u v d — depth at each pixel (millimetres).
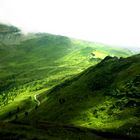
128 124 126688
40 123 94312
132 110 145625
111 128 129000
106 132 102688
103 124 140875
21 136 53094
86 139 68562
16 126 67125
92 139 72000
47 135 61156
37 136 55250
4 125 66625
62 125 94500
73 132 76375
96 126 141750
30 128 67000
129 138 100500
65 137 64438
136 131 115875
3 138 50969
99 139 75938
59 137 62812
